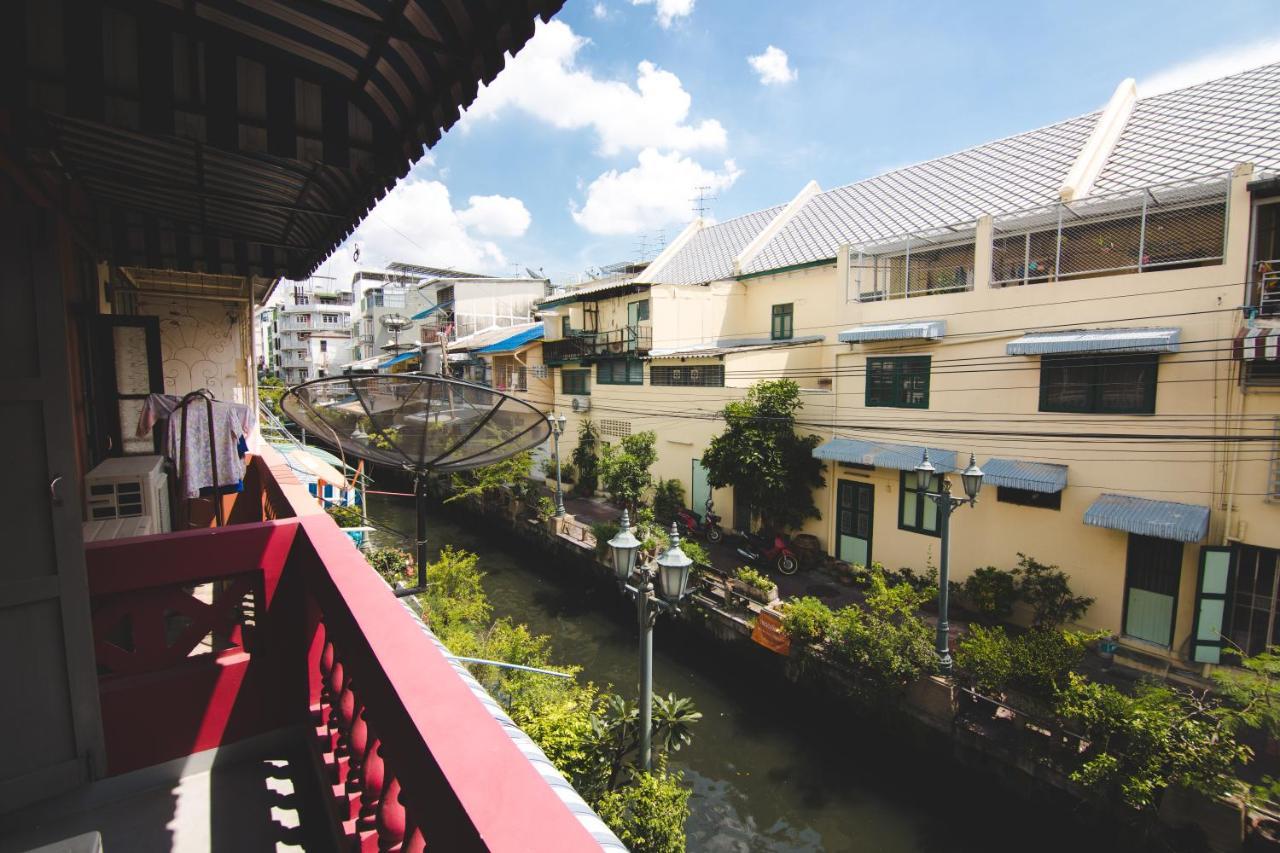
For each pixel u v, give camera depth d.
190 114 2.17
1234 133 10.27
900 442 12.45
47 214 2.18
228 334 9.47
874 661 9.15
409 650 1.61
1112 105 12.50
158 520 4.42
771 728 10.41
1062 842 7.61
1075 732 7.52
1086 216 10.27
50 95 2.00
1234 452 8.59
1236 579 8.66
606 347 20.33
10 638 2.25
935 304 11.80
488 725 1.29
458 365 30.70
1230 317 8.55
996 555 11.16
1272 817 6.32
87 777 2.45
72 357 4.06
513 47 1.99
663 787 6.42
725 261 21.00
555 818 1.03
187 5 2.00
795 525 14.43
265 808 2.59
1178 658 9.13
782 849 8.09
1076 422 10.07
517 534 19.47
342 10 1.96
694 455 17.48
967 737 8.33
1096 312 9.80
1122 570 9.67
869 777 9.21
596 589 15.99
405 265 49.81
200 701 2.83
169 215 4.62
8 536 2.21
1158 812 6.66
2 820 2.29
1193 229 9.66
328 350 52.16
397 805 1.69
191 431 4.71
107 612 2.69
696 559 13.09
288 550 3.02
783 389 14.17
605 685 11.84
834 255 15.74
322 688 2.84
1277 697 6.51
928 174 16.28
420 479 3.64
